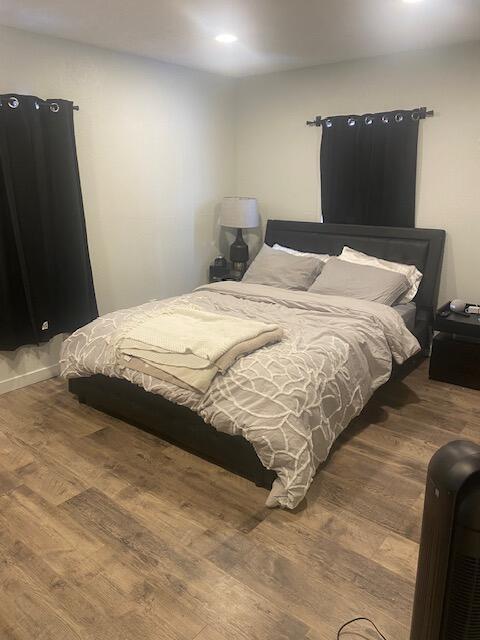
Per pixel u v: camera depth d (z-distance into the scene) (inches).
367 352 114.6
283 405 88.4
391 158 153.3
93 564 75.3
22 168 126.7
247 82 183.8
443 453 46.0
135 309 130.3
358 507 88.3
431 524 45.8
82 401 127.7
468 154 142.7
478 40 133.5
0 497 91.1
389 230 157.8
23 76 126.4
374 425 117.3
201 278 192.2
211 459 103.2
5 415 122.3
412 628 51.2
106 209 153.9
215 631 64.2
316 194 175.5
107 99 146.9
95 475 97.7
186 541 80.0
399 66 148.3
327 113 165.9
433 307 155.7
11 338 130.8
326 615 66.5
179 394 97.0
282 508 88.0
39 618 66.2
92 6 107.8
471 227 146.8
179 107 168.6
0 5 106.7
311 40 134.5
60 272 140.9
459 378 139.0
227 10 110.3
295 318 124.6
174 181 173.0
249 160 191.0
